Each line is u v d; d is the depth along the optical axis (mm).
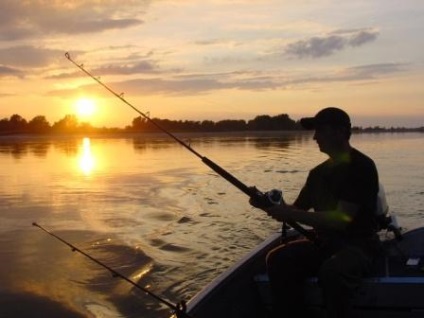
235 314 3518
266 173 20797
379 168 23328
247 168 23297
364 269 3209
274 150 39531
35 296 6402
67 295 6453
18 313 5883
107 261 7859
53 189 16938
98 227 10375
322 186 3457
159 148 48375
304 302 3473
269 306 3775
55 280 6977
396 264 3625
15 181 19688
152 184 17953
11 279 6992
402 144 54562
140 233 9812
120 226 10484
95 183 18578
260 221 10734
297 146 46438
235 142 57062
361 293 3357
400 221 10805
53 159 33344
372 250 3305
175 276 7172
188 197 14445
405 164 25906
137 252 8352
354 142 61219
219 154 35281
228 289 3438
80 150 46344
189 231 9930
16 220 11219
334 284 3111
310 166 23891
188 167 25188
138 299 6355
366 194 3221
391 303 3332
